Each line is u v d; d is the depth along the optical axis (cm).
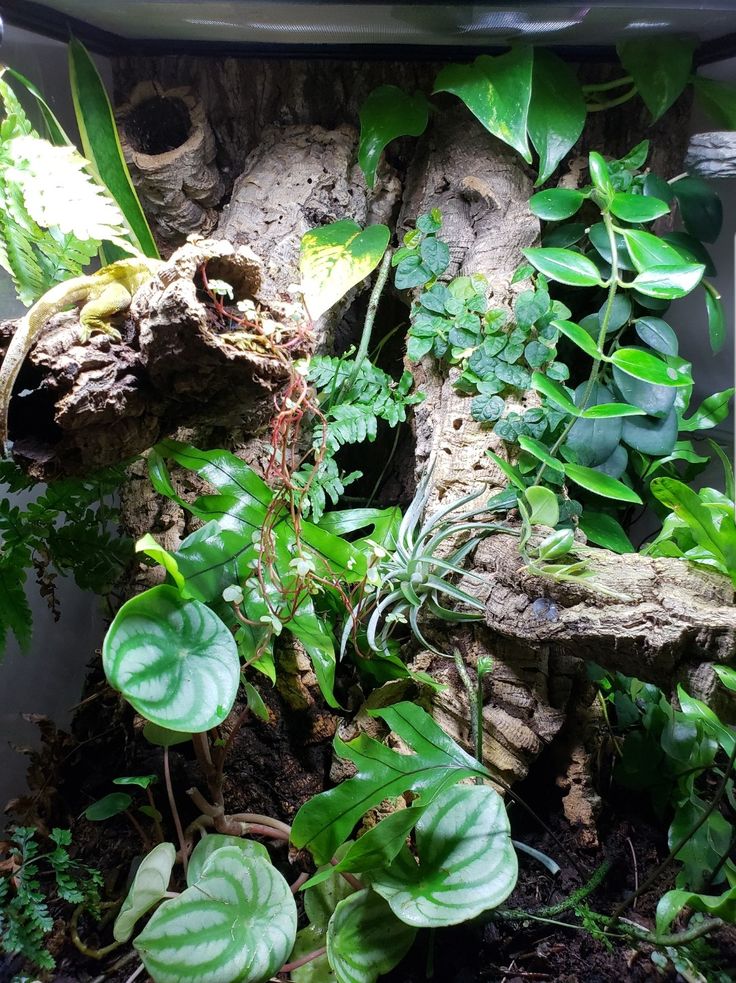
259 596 42
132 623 34
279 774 49
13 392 39
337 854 43
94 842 47
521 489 46
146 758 50
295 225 54
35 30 48
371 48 52
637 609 41
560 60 53
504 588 45
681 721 46
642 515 61
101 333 38
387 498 65
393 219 59
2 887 41
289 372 39
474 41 51
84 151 50
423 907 37
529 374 50
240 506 44
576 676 49
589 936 43
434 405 53
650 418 51
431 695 48
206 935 35
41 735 53
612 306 52
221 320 38
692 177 55
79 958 42
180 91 56
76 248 44
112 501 57
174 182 55
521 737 46
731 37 51
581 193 51
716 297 55
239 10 46
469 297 51
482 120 49
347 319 62
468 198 54
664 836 49
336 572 45
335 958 37
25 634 46
